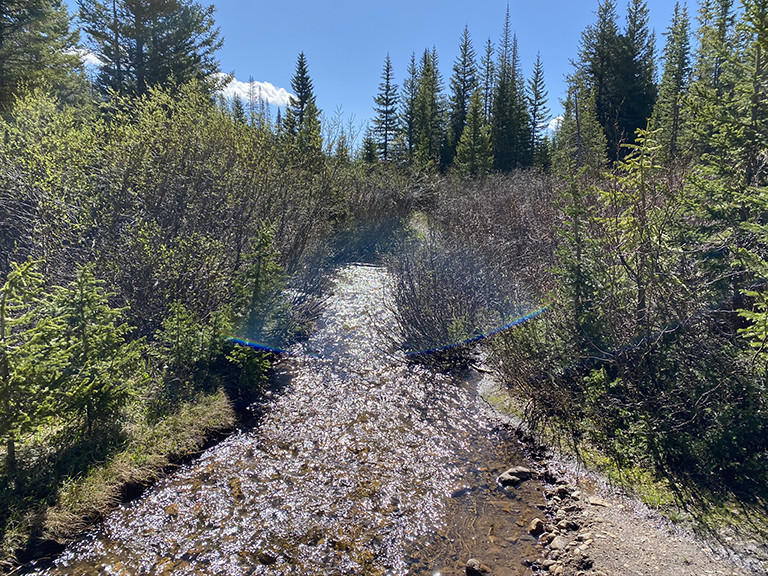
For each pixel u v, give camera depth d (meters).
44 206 5.48
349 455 4.12
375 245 13.04
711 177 4.91
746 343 3.89
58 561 2.83
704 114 4.92
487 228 8.82
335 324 7.69
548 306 5.23
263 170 8.16
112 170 6.54
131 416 4.12
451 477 3.79
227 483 3.68
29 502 3.08
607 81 29.73
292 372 5.88
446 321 6.33
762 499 3.10
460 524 3.23
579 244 4.78
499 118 34.16
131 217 6.16
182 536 3.10
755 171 4.55
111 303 5.25
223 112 9.08
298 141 10.69
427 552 2.99
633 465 3.66
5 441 3.22
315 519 3.30
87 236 5.85
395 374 5.88
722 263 4.21
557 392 4.58
